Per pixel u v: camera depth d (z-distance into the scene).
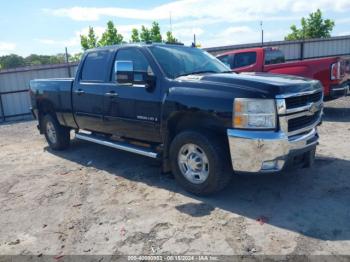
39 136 9.68
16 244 3.52
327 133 7.25
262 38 17.91
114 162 6.15
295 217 3.67
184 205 4.12
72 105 6.21
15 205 4.53
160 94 4.49
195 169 4.27
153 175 5.28
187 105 4.11
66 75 15.68
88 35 23.48
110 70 5.39
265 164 3.72
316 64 8.48
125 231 3.60
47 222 3.96
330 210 3.78
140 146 5.12
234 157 3.82
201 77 4.28
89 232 3.65
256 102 3.65
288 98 3.76
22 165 6.50
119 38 23.33
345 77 8.82
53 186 5.14
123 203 4.32
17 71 14.91
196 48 5.67
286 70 8.95
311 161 4.33
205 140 4.01
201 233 3.46
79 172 5.73
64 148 7.23
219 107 3.85
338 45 17.88
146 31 23.55
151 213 3.97
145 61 4.82
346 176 4.71
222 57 10.48
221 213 3.86
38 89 7.07
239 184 4.64
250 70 9.67
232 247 3.18
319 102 4.36
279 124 3.67
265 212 3.82
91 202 4.43
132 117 4.94
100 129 5.80
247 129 3.70
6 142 9.17
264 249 3.12
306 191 4.31
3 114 14.90
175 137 4.36
